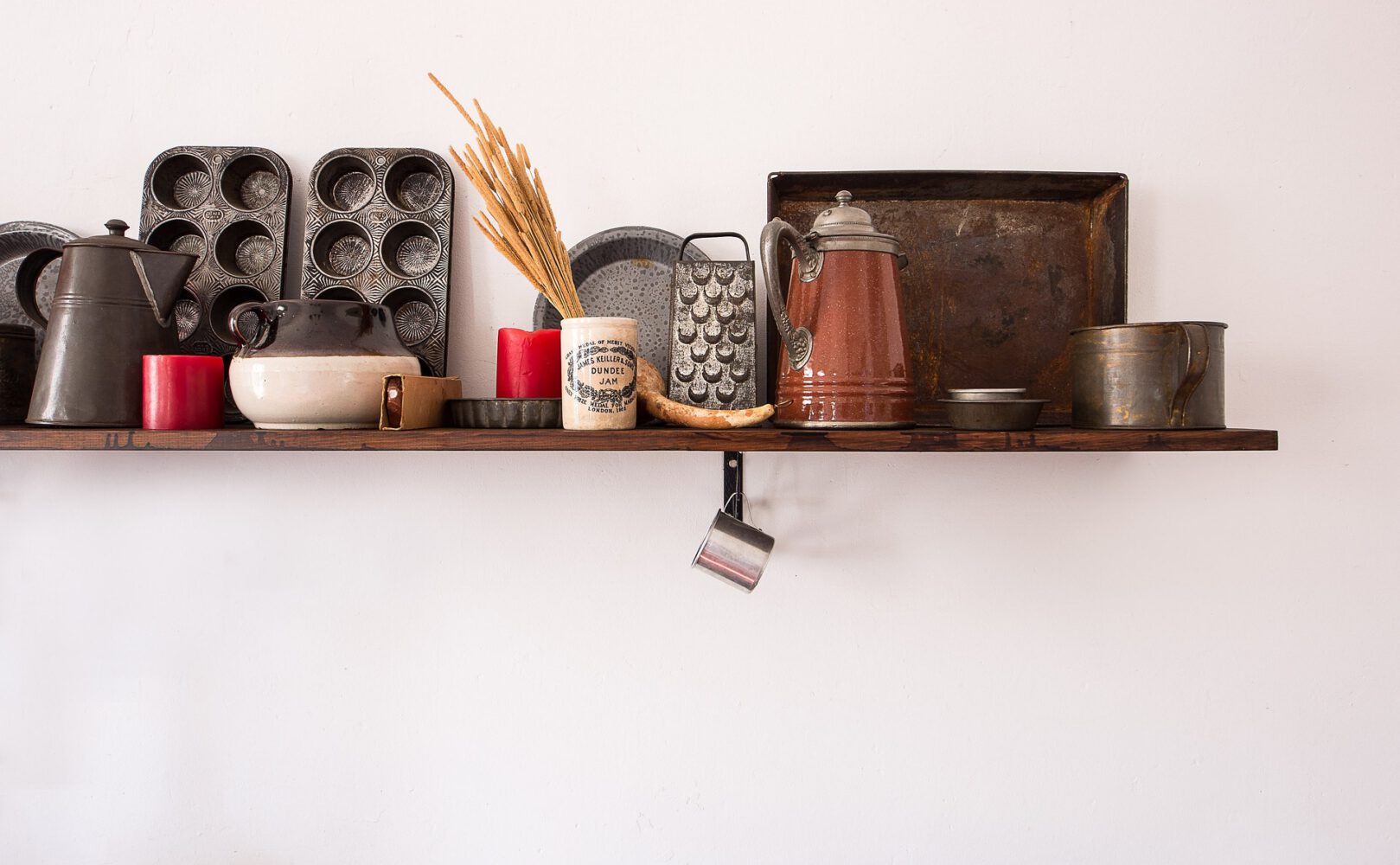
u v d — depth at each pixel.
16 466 1.09
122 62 1.09
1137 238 1.08
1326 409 1.08
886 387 0.86
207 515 1.09
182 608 1.09
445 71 1.08
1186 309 1.08
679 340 0.95
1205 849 1.08
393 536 1.09
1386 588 1.08
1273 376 1.08
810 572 1.09
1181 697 1.08
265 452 1.09
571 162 1.08
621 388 0.86
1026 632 1.09
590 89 1.08
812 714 1.09
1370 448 1.08
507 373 0.94
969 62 1.08
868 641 1.09
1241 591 1.08
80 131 1.09
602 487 1.09
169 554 1.09
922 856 1.09
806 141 1.08
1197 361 0.82
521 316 1.08
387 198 1.04
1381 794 1.08
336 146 1.08
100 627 1.09
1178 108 1.08
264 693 1.09
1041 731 1.08
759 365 1.06
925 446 0.82
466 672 1.09
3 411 0.94
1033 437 0.82
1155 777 1.08
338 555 1.09
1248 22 1.08
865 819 1.09
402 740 1.09
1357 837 1.08
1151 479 1.08
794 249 0.90
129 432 0.85
